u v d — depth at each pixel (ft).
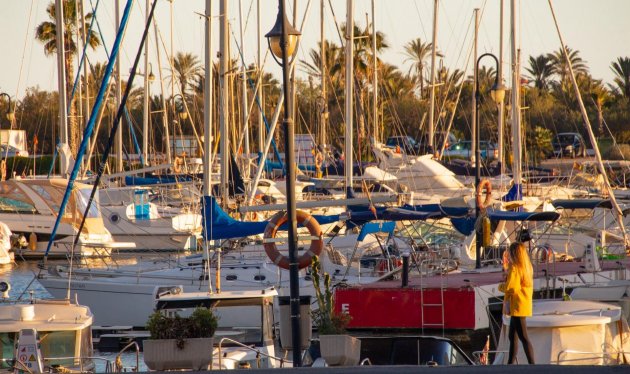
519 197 216.74
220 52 206.39
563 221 282.36
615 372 87.76
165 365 97.09
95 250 228.02
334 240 203.51
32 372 101.40
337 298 153.17
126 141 589.73
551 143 609.01
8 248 279.90
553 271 172.65
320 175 381.40
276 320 164.96
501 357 115.14
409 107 647.15
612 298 163.73
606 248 219.00
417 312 150.30
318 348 116.57
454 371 89.86
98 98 164.35
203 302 134.31
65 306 122.31
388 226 190.08
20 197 286.46
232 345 130.11
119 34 164.96
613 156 560.20
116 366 107.04
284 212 132.46
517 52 290.35
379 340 112.57
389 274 173.47
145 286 176.45
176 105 579.48
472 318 148.25
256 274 177.88
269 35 108.17
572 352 104.22
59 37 288.92
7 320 116.26
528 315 103.71
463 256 197.77
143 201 323.57
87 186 283.18
